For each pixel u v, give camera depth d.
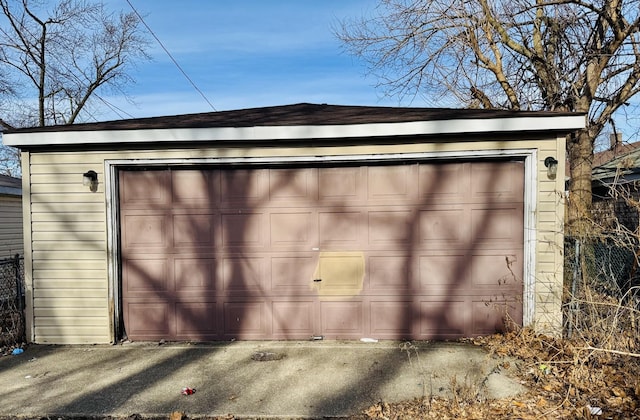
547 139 5.58
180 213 6.02
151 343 5.97
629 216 8.91
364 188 5.89
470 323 5.83
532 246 5.62
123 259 6.05
